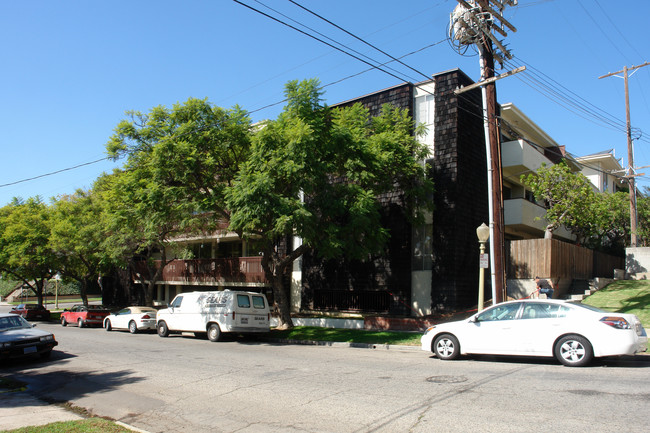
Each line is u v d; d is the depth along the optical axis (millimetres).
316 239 16594
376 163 16781
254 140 15844
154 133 17938
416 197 18797
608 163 38625
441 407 6602
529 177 22844
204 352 14219
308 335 17766
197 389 8789
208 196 17625
